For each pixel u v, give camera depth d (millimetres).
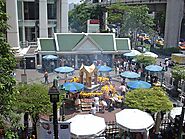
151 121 18328
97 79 31203
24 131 18703
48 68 42562
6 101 10773
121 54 44438
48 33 57625
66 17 57969
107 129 20891
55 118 11812
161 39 83812
